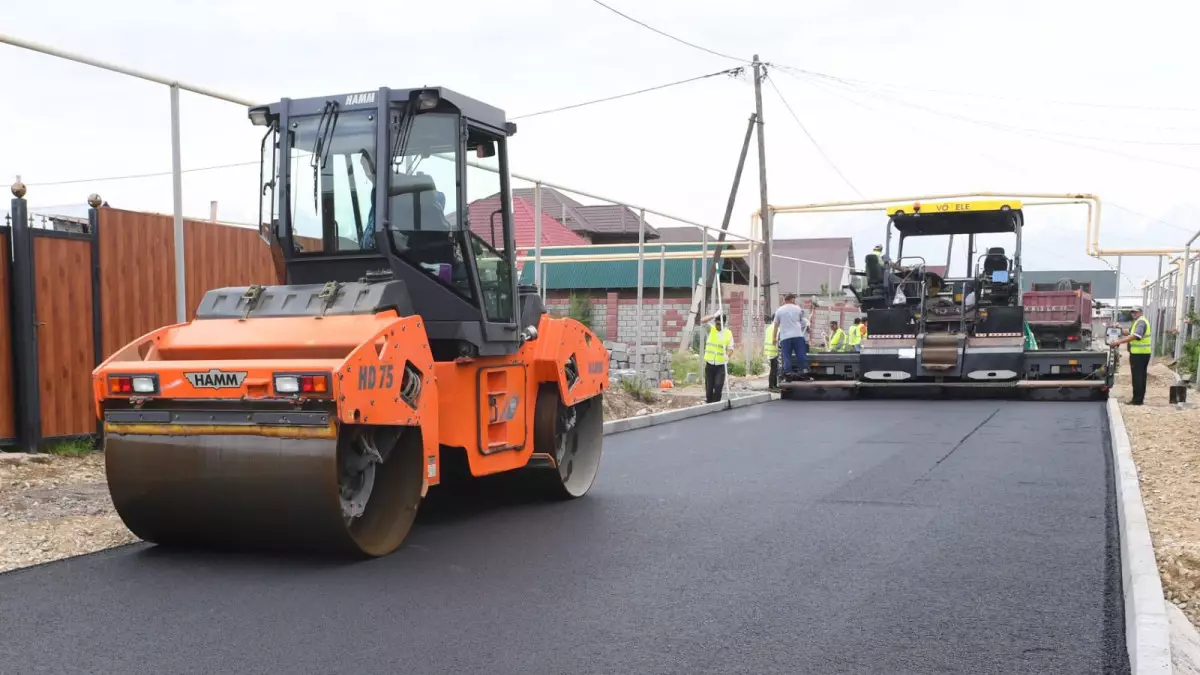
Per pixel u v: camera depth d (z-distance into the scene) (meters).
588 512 7.67
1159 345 36.47
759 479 9.14
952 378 17.91
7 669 4.27
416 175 6.85
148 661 4.37
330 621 4.92
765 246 29.52
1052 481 8.84
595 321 29.75
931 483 8.80
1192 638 4.57
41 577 5.68
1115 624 4.89
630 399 16.12
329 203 6.89
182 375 5.82
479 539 6.72
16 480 7.78
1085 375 17.25
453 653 4.47
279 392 5.62
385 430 6.33
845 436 12.32
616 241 40.72
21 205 8.53
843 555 6.24
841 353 18.62
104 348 9.22
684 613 5.06
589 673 4.23
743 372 24.03
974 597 5.34
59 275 8.87
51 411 8.82
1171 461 9.47
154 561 6.06
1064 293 21.22
